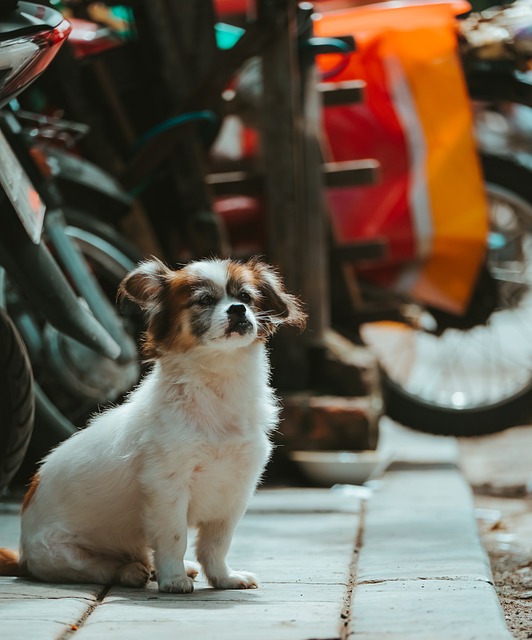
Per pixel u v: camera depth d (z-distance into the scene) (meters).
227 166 9.33
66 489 4.71
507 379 12.34
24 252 5.04
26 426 5.14
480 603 4.14
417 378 12.48
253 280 4.97
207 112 8.48
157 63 8.66
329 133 9.12
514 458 10.27
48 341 6.77
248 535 5.99
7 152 5.06
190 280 4.78
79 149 8.64
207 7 8.71
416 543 5.61
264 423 4.74
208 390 4.58
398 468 9.18
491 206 9.64
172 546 4.50
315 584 4.66
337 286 9.36
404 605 4.13
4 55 4.52
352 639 3.63
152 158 8.37
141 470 4.52
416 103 9.06
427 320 10.12
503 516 7.47
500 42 9.23
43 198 6.39
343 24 9.20
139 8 8.53
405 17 9.10
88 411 7.09
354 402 8.46
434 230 9.07
